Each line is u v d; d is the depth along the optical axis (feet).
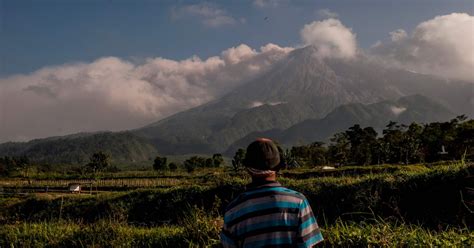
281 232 10.26
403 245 18.42
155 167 401.29
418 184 44.24
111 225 28.81
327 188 51.96
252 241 10.32
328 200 50.72
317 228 10.73
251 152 10.84
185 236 24.76
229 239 10.75
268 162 10.69
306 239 10.37
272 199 10.46
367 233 19.56
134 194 75.82
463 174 41.68
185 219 27.40
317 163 334.85
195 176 229.86
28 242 29.50
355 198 47.62
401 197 44.24
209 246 22.25
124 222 29.96
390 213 42.42
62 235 29.60
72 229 31.09
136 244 25.84
